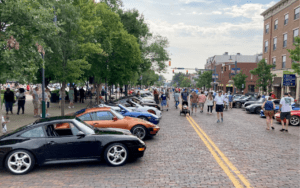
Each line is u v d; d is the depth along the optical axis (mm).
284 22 35375
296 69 21719
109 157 6707
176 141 9719
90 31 14938
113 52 20797
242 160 7176
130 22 27500
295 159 7312
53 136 6453
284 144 9266
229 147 8734
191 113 19922
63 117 7043
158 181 5598
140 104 16422
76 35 14344
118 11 27469
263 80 34906
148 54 41000
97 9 19781
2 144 6105
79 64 14430
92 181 5609
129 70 21859
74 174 6090
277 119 14734
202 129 12508
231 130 12305
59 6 13523
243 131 12055
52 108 21562
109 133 6883
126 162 7027
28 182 5598
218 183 5484
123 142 6699
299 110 14391
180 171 6254
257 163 6906
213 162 6992
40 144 6266
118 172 6203
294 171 6273
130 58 21109
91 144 6559
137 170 6340
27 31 8375
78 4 15664
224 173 6102
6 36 7836
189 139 10086
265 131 12141
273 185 5387
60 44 13094
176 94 24766
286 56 34406
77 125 6742
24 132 6395
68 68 14148
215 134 11195
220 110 15062
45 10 8914
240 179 5711
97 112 9414
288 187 5289
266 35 40906
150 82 72812
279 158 7406
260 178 5781
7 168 6055
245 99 26766
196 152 8070
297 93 30016
